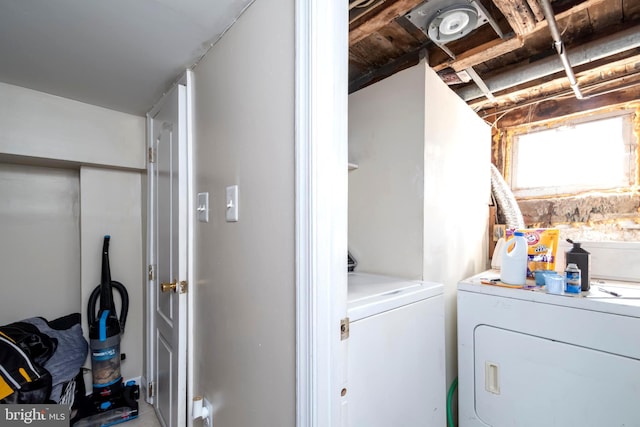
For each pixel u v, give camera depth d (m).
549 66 1.70
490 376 1.34
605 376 1.06
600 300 1.09
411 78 1.51
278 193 0.83
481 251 2.21
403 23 1.56
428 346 1.20
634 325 1.01
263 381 0.89
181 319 1.42
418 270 1.46
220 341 1.15
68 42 1.26
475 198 2.10
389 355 1.00
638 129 1.96
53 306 2.14
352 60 1.94
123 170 2.28
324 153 0.72
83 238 2.10
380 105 1.65
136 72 1.52
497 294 1.33
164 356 1.69
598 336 1.08
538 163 2.34
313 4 0.71
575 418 1.12
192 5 1.01
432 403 1.21
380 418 0.96
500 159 2.51
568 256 1.31
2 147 1.67
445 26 1.38
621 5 1.43
